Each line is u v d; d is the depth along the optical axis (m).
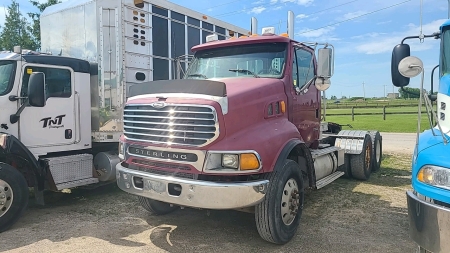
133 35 6.63
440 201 2.86
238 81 4.63
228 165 3.71
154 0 7.01
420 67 3.30
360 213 5.43
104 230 4.73
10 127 5.23
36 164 5.26
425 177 3.00
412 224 3.09
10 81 5.22
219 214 5.41
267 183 3.85
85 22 6.54
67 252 4.03
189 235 4.57
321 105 6.24
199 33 8.20
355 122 23.30
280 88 4.76
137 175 4.13
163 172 4.04
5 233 4.62
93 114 6.41
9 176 4.75
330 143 7.79
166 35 7.32
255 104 4.19
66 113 5.93
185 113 3.84
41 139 5.59
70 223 5.00
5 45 21.78
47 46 7.23
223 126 3.76
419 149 3.22
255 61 5.18
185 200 3.76
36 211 5.57
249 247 4.19
